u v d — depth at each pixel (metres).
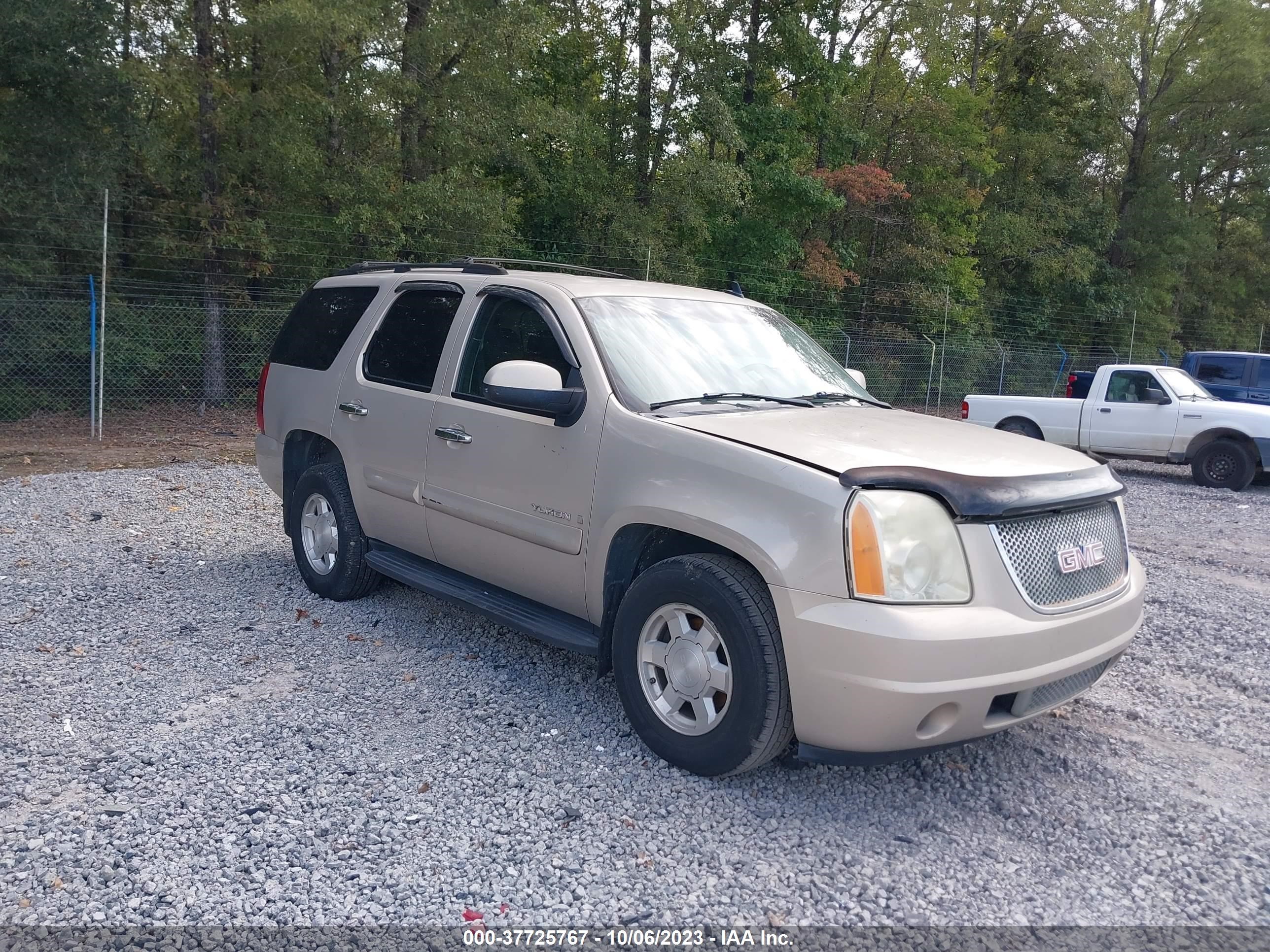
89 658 4.84
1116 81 35.41
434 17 17.95
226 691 4.46
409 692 4.48
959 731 3.29
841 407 4.48
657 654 3.76
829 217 28.53
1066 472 3.64
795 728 3.36
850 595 3.18
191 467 11.23
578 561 4.10
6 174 15.25
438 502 4.79
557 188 21.94
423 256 18.03
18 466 11.05
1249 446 12.77
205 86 16.83
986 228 32.84
